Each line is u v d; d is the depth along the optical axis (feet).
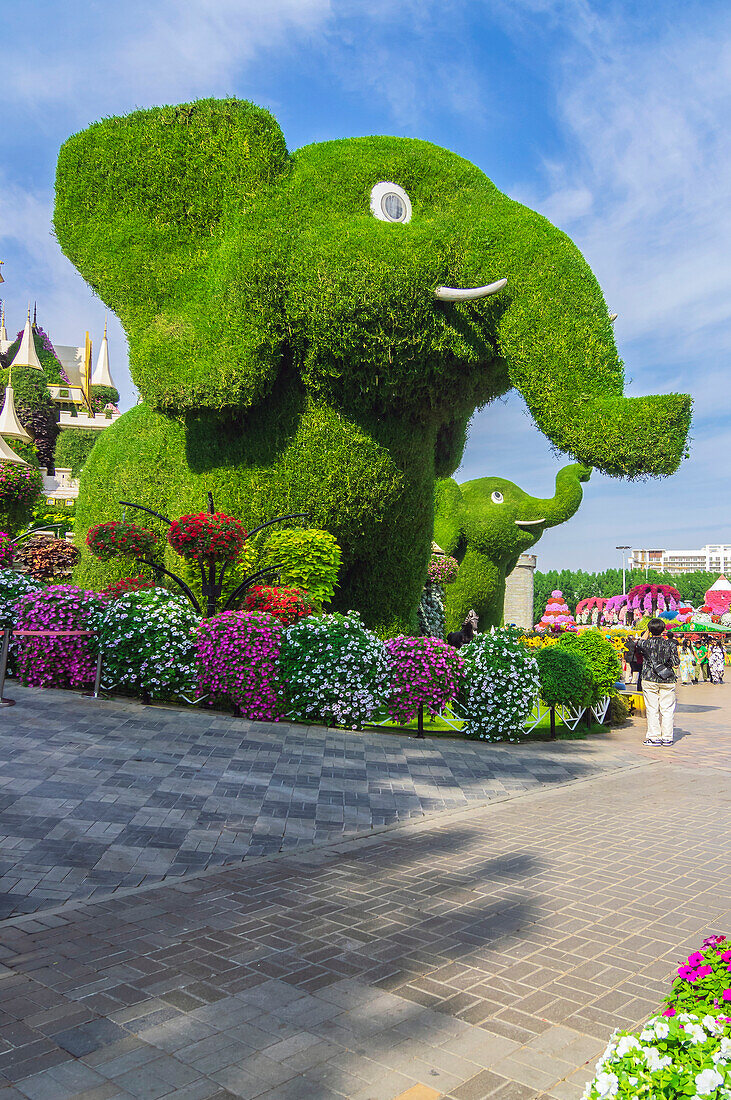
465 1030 9.28
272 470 35.47
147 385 33.27
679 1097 5.27
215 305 32.94
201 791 19.27
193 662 27.81
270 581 35.55
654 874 15.37
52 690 28.32
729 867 15.94
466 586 76.79
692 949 11.75
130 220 35.50
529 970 10.93
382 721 30.63
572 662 33.55
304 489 35.29
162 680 27.35
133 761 20.84
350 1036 9.10
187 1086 8.08
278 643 28.19
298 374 34.76
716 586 141.90
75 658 28.27
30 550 52.60
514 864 15.85
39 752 20.66
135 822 16.84
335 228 32.07
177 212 35.27
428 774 23.59
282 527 35.63
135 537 34.65
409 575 38.86
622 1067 5.73
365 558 38.09
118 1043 8.84
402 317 31.01
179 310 34.30
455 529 73.46
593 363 29.81
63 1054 8.61
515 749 29.37
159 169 35.29
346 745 25.88
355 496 35.50
